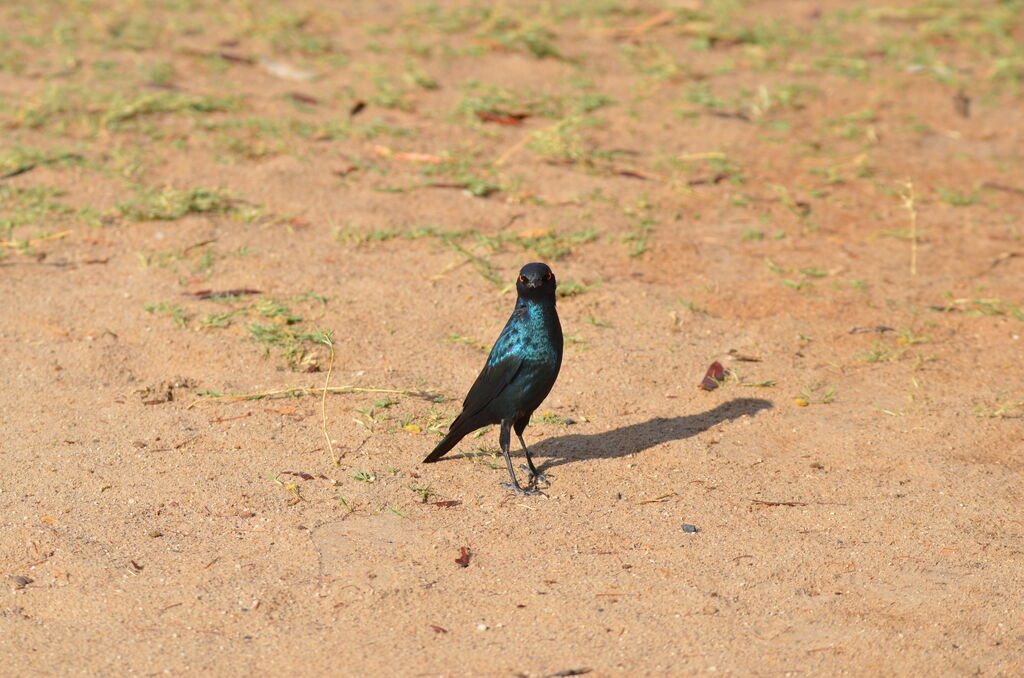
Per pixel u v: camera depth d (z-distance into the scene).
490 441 10.59
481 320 12.93
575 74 21.56
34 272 13.80
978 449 10.28
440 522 9.11
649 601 8.04
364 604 8.00
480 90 20.45
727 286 13.89
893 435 10.52
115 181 16.31
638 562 8.53
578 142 18.19
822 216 16.28
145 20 23.83
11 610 7.90
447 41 23.14
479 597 8.10
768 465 10.05
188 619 7.82
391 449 10.26
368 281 13.73
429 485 9.72
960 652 7.45
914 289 13.95
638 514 9.25
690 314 13.08
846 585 8.22
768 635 7.64
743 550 8.68
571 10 25.31
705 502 9.44
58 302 13.05
